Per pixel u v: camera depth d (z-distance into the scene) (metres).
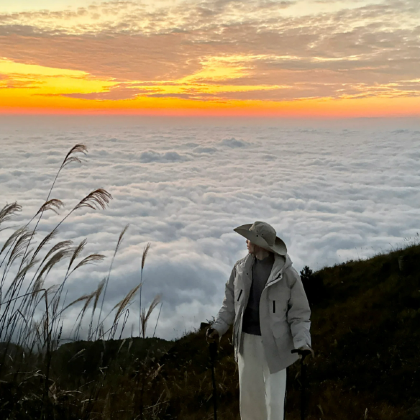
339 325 8.21
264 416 3.14
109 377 3.33
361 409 4.82
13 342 3.04
